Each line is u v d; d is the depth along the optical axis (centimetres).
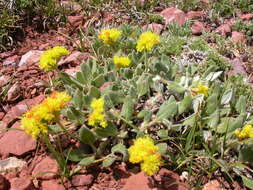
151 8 45
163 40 38
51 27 43
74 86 31
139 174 26
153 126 29
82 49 38
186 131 28
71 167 27
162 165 26
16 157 28
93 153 27
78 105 29
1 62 38
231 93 29
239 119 27
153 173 24
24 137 28
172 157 26
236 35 42
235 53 39
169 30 41
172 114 27
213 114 28
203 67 35
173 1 47
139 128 28
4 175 26
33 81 35
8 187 25
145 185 25
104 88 30
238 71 36
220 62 36
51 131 26
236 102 31
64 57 38
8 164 27
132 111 27
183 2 47
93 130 27
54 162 27
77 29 43
